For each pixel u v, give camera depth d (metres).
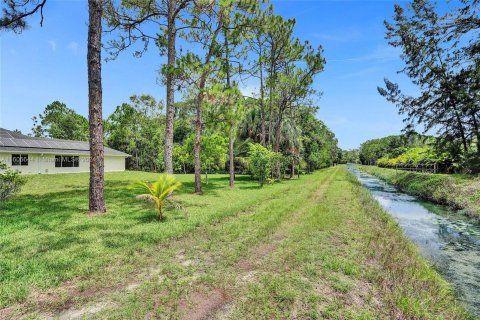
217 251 5.47
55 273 4.24
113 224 7.44
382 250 5.78
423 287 4.32
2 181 10.61
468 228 9.88
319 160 42.97
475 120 18.38
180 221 7.93
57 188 16.14
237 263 4.91
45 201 11.22
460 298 4.55
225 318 3.22
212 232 6.75
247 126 27.14
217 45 14.47
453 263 6.37
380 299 3.76
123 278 4.20
